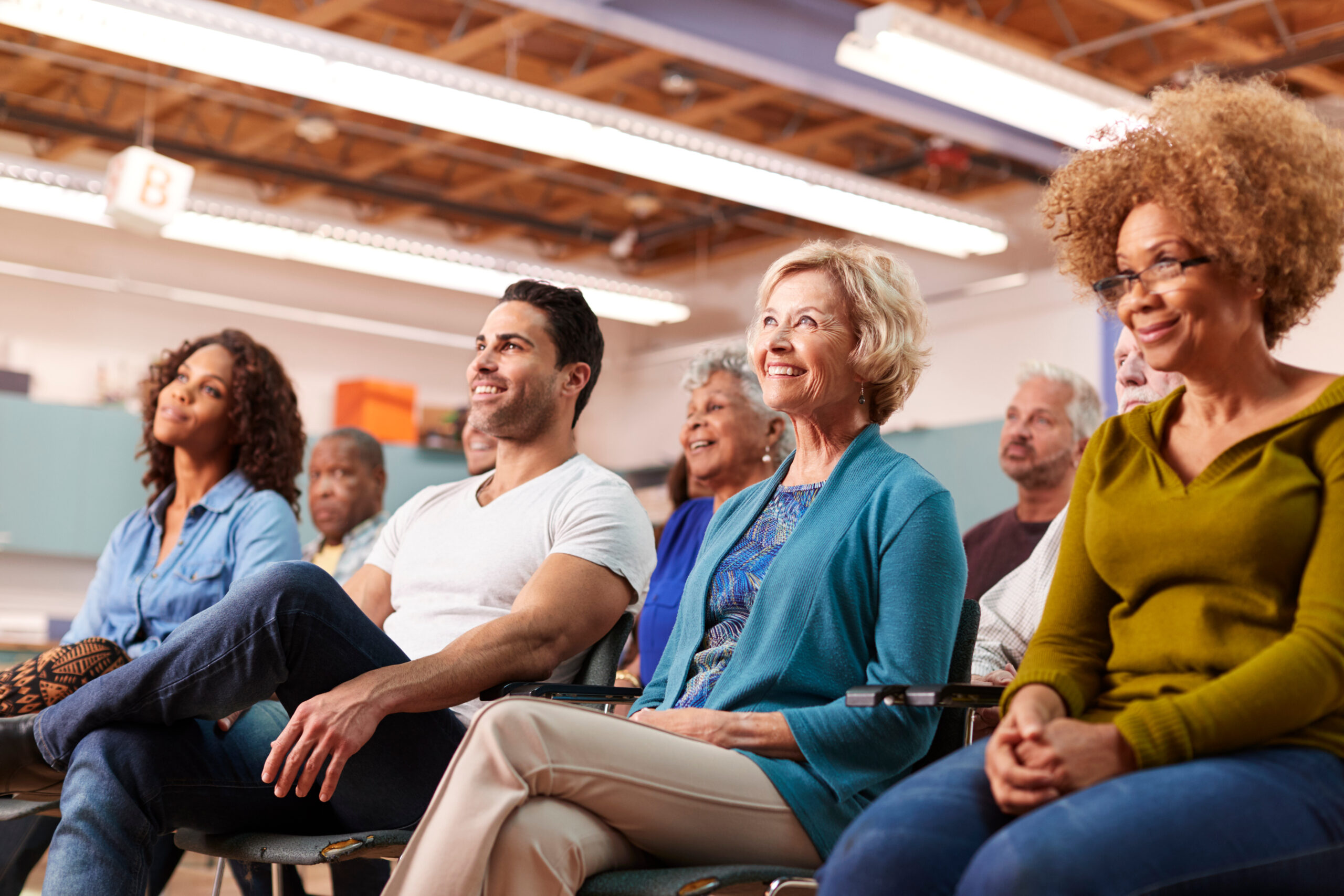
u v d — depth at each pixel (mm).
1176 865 1108
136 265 8805
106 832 1844
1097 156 1537
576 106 5629
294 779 1771
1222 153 1371
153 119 8172
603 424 10773
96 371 8586
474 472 4137
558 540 2207
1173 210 1397
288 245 7340
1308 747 1251
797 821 1611
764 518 1942
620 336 10961
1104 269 1539
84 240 8625
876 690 1515
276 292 9367
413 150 8477
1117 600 1466
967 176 8602
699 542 3098
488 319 2430
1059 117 5402
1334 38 6457
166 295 8867
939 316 8789
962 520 7367
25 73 7621
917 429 7637
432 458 9039
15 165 6480
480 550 2285
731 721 1659
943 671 1681
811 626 1740
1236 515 1317
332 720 1775
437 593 2303
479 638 1961
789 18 6066
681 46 5789
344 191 9203
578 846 1504
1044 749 1225
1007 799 1226
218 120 8258
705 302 10438
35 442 7984
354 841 1830
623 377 10898
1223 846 1128
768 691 1739
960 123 6691
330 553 4734
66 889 1814
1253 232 1356
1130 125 1546
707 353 3252
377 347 9766
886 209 6836
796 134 8055
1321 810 1188
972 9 6367
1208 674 1320
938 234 7113
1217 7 6117
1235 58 6660
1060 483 3334
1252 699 1206
